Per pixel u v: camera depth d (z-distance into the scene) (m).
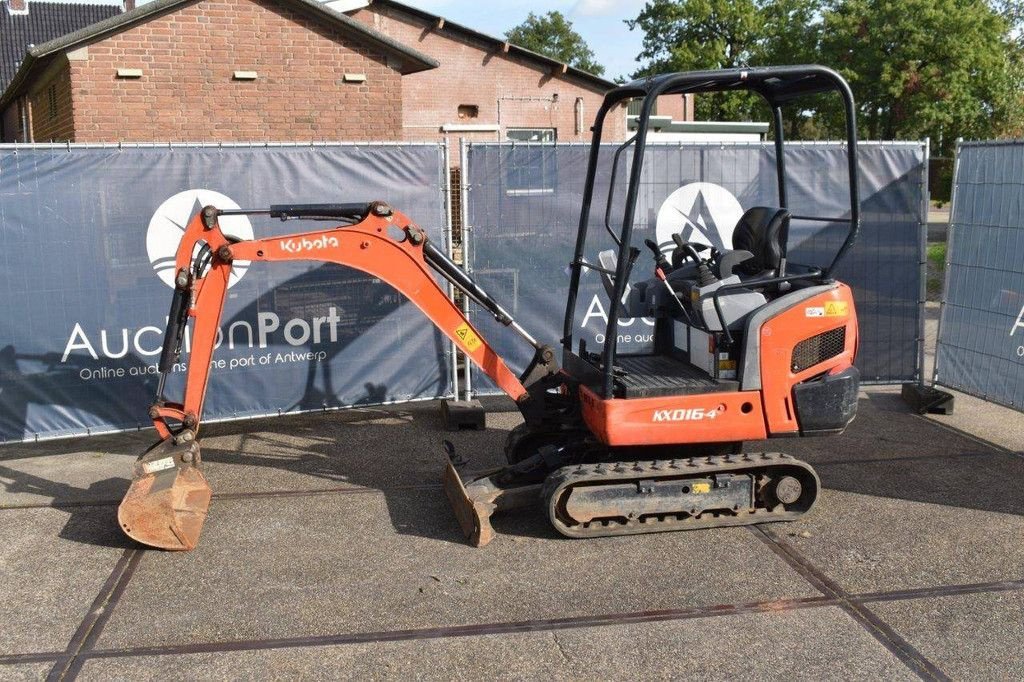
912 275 8.33
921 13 37.84
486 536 5.36
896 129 40.25
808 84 5.88
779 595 4.77
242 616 4.58
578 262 6.29
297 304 7.48
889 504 6.00
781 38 43.03
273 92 14.54
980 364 7.88
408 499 6.13
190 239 5.60
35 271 6.89
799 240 8.18
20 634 4.41
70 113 14.10
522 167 7.81
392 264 5.95
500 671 4.08
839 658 4.17
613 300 5.39
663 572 5.03
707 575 4.99
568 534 5.41
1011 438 7.45
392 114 15.15
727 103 42.78
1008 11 43.91
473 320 7.94
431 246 6.02
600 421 5.49
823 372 5.64
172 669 4.11
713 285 5.58
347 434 7.61
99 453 7.21
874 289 8.30
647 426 5.45
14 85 17.12
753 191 8.15
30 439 7.02
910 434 7.57
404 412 8.27
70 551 5.34
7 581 4.96
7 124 24.34
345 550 5.34
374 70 14.96
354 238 5.88
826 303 5.58
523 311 7.99
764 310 5.49
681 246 6.49
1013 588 4.83
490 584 4.90
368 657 4.20
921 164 8.21
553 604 4.68
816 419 5.61
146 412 7.27
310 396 7.64
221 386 7.41
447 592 4.82
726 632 4.40
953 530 5.57
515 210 7.86
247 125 14.52
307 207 5.84
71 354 7.05
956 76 38.09
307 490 6.31
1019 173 7.36
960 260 8.10
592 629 4.43
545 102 26.84
